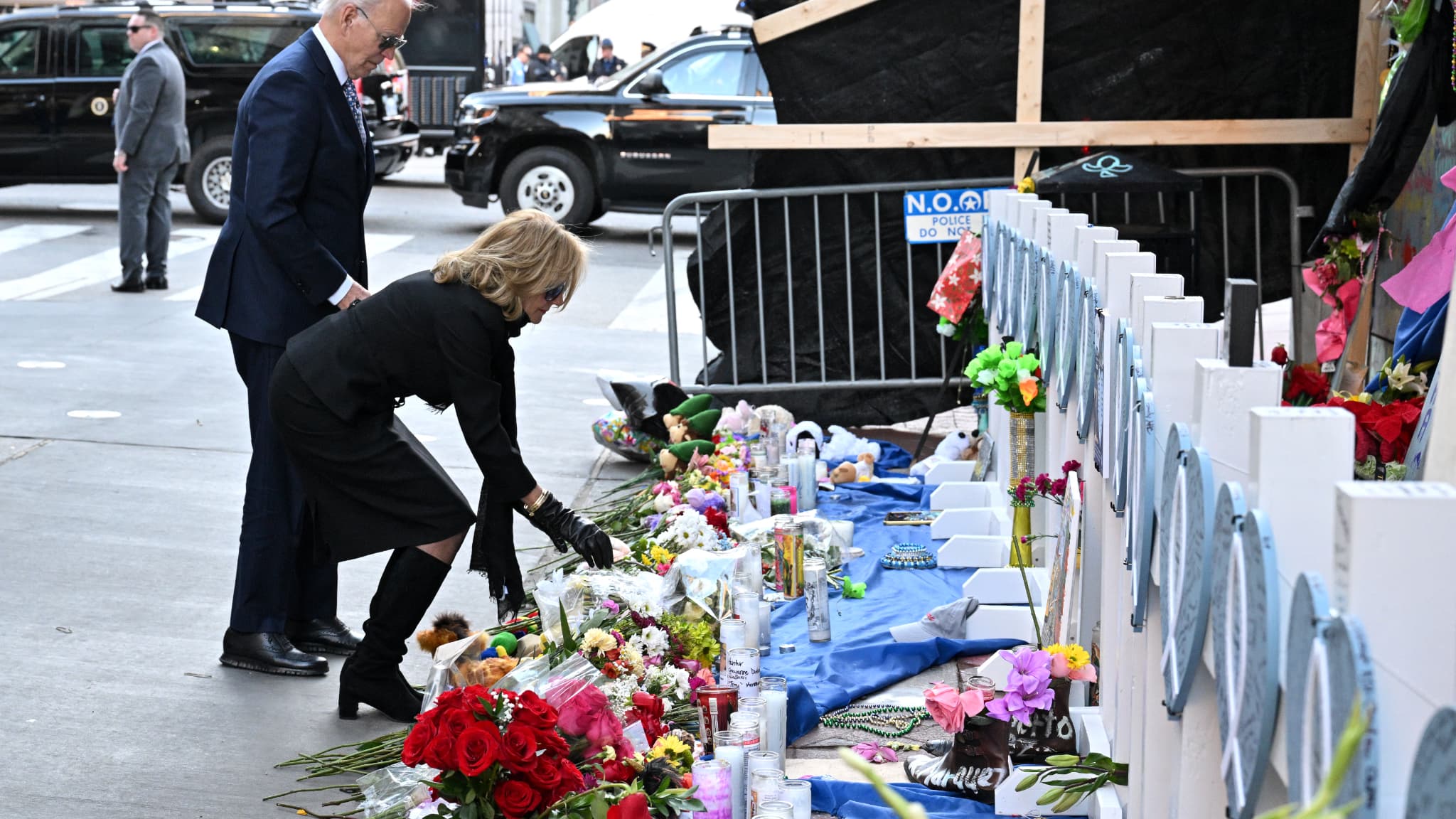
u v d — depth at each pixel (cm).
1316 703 154
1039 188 612
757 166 773
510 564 410
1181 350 271
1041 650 365
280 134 436
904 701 426
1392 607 149
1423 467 316
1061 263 433
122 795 362
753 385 790
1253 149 737
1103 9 724
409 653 476
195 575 538
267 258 447
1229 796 190
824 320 788
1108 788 330
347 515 407
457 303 392
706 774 328
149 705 421
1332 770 129
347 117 453
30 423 753
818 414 799
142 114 1153
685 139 1528
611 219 1780
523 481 403
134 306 1113
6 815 348
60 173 1602
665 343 1052
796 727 402
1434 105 493
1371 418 340
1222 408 225
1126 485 302
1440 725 124
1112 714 343
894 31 736
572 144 1552
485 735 291
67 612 493
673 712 384
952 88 741
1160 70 730
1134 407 283
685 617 433
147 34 1164
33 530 580
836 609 506
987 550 546
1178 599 228
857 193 764
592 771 317
